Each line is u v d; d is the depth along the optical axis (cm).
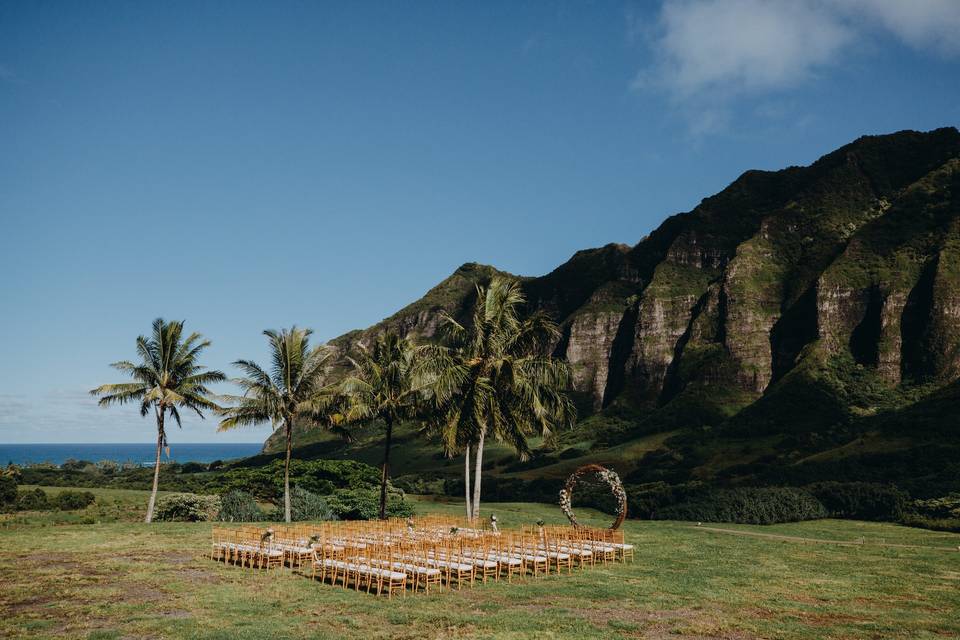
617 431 15700
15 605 1767
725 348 16125
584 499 7119
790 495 5019
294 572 2303
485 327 3650
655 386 17612
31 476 10781
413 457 16212
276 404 4488
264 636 1471
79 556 2622
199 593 1928
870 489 5116
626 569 2378
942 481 5788
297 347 4562
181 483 10319
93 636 1457
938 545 3262
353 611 1719
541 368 3575
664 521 5022
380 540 2641
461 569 2039
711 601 1841
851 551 2919
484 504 7069
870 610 1741
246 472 6781
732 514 4791
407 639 1457
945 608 1777
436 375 3650
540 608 1756
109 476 12875
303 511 4884
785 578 2195
